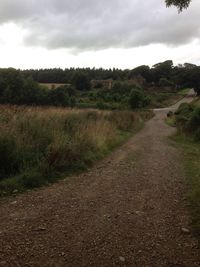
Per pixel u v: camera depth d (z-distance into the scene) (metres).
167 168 10.04
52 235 4.79
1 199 6.36
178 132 20.67
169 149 14.41
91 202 6.39
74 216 5.60
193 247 4.59
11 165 7.89
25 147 8.66
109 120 21.62
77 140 11.01
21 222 5.24
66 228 5.07
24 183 7.24
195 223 5.45
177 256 4.32
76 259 4.13
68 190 7.18
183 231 5.07
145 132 23.75
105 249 4.43
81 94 84.12
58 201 6.38
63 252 4.29
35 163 8.31
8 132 8.68
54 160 8.60
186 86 137.00
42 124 10.99
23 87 51.38
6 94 50.66
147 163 10.77
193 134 18.95
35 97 49.53
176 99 106.56
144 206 6.27
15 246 4.39
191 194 7.14
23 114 11.60
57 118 12.88
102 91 92.06
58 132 10.39
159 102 92.31
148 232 5.04
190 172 9.55
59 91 49.03
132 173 9.13
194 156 12.65
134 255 4.30
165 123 36.84
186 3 6.56
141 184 7.94
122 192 7.18
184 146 15.76
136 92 56.06
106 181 8.12
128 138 18.27
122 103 61.06
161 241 4.74
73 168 9.05
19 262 3.98
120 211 5.94
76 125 12.94
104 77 156.00
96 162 10.55
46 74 125.38
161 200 6.68
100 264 4.04
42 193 6.87
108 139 14.08
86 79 113.62
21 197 6.53
